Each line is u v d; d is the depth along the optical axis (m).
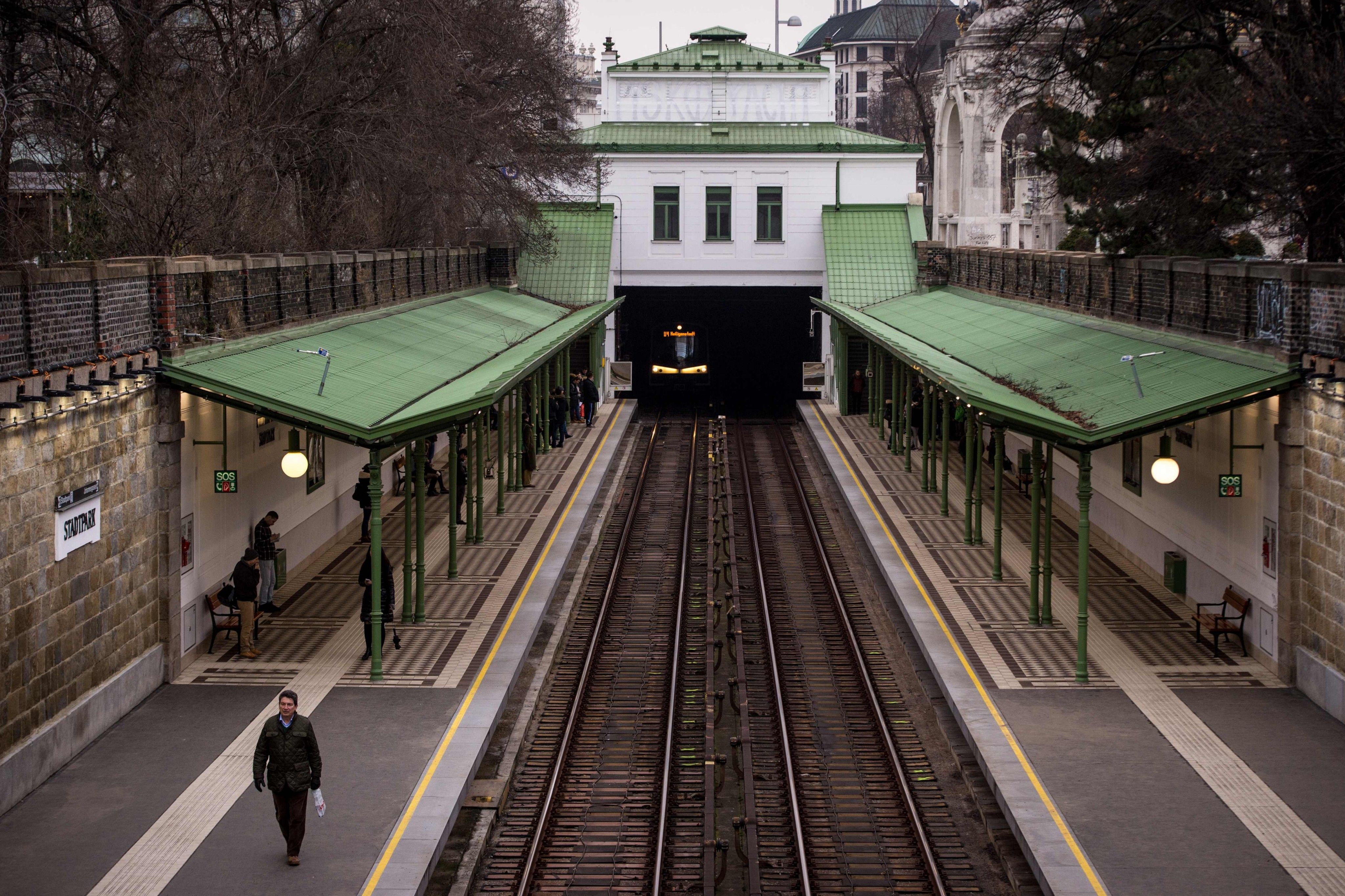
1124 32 23.33
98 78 28.30
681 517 30.38
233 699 16.36
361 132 30.86
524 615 20.47
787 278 48.00
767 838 13.70
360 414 17.45
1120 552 24.53
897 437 36.72
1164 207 24.11
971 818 14.09
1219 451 19.25
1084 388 19.86
